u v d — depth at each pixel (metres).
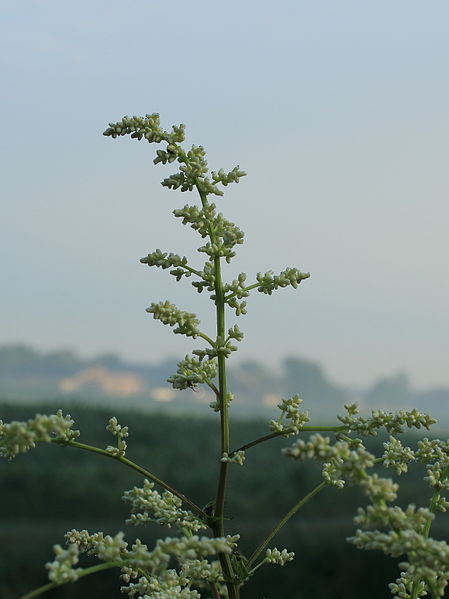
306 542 20.52
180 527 4.00
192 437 39.16
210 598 4.37
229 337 3.90
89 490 30.30
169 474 33.97
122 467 34.28
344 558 19.89
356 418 3.77
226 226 3.92
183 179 3.94
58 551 2.92
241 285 3.90
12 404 41.38
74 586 18.11
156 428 39.56
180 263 3.86
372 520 2.82
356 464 2.81
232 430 41.06
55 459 33.47
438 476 3.83
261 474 33.03
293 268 3.89
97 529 26.11
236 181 3.98
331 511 28.48
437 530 18.80
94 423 39.56
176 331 3.82
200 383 3.89
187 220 3.87
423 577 3.12
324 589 19.50
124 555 3.15
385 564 19.89
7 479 30.38
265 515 28.77
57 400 42.94
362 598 19.50
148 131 3.93
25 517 28.12
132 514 4.10
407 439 27.91
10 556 19.59
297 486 31.50
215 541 3.08
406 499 25.12
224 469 3.83
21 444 3.17
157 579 4.09
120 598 18.09
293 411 3.78
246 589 19.58
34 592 2.85
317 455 2.80
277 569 19.84
